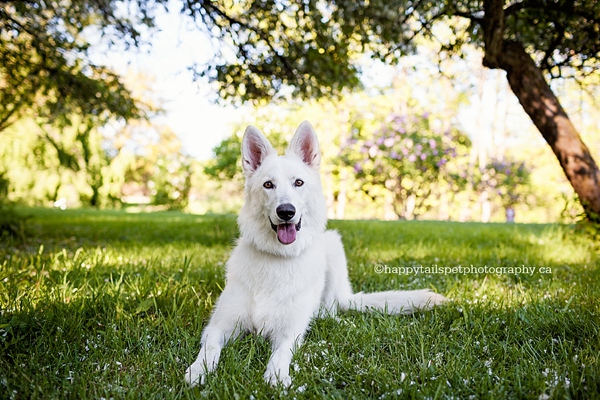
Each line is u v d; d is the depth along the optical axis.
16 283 3.48
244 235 3.01
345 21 6.21
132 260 5.13
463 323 2.98
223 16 6.22
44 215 14.03
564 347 2.45
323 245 3.35
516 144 27.59
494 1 5.80
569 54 6.76
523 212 23.44
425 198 17.19
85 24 6.74
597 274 4.42
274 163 3.04
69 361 2.34
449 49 6.82
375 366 2.27
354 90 8.16
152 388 2.10
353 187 17.14
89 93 7.89
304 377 2.22
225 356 2.49
